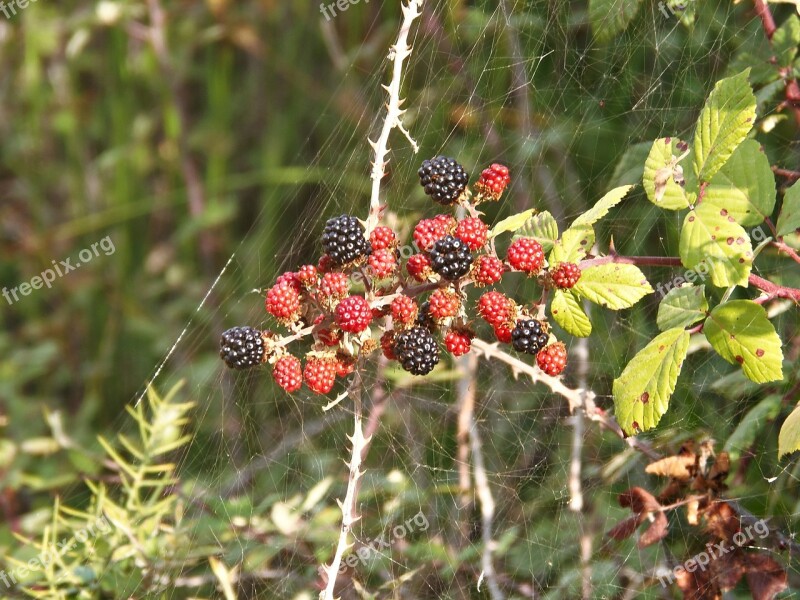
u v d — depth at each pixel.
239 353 0.71
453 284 0.71
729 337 0.72
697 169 0.73
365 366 0.97
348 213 1.07
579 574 0.88
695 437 0.85
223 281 1.30
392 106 0.74
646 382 0.73
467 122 1.02
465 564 0.91
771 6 0.89
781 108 0.84
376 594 0.87
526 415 0.97
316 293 0.72
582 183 1.00
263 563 0.91
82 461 0.99
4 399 1.24
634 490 0.79
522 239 0.72
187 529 0.91
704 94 0.94
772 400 0.82
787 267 0.88
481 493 0.89
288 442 1.02
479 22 1.01
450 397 0.99
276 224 1.25
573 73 1.00
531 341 0.72
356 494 0.90
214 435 1.06
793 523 0.84
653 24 0.95
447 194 0.73
